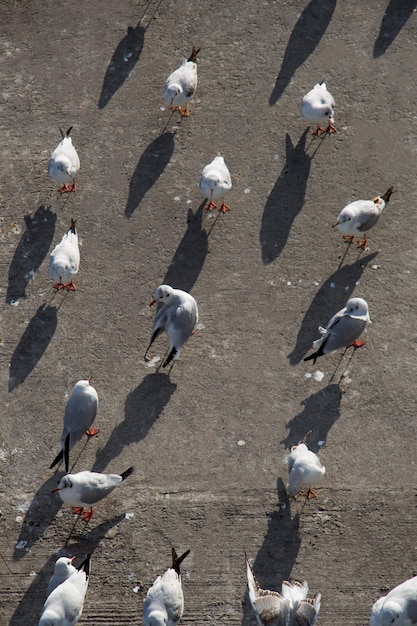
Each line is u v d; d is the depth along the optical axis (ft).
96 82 45.62
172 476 33.47
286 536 31.83
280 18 47.29
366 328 36.52
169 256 39.52
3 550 32.04
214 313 37.70
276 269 38.86
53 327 37.68
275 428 34.45
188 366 36.29
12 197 41.83
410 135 42.78
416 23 46.60
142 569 31.37
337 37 46.44
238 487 33.04
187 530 32.14
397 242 39.27
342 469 33.27
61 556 31.86
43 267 39.50
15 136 43.93
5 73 46.19
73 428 33.22
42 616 28.60
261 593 28.60
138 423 34.94
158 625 28.07
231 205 40.91
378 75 44.96
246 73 45.44
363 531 31.78
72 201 41.55
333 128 42.83
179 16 47.70
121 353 36.86
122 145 43.34
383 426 34.27
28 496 33.30
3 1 48.32
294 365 36.06
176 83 41.91
